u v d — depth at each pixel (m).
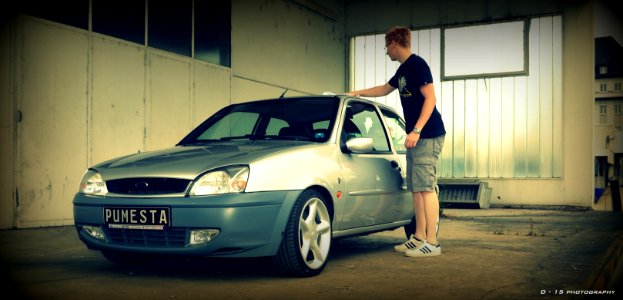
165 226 3.12
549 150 11.60
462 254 4.52
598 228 6.93
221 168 3.19
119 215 3.26
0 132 5.91
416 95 4.37
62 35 6.55
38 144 6.29
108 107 7.15
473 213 9.74
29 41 6.18
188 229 3.10
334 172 3.69
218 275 3.55
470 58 12.30
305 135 3.96
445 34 12.54
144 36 7.75
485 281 3.40
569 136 11.43
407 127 4.45
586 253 4.62
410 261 4.16
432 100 4.24
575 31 11.41
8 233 5.75
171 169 3.26
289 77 11.38
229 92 9.58
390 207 4.44
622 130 53.06
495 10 12.06
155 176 3.23
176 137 8.31
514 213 9.80
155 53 7.91
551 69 11.60
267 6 10.66
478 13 12.22
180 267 3.84
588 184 11.26
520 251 4.72
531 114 11.76
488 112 12.12
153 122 7.88
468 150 12.28
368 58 13.38
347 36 13.55
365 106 4.55
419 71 4.32
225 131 4.27
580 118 11.36
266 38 10.63
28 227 6.20
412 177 4.40
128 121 7.45
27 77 6.16
